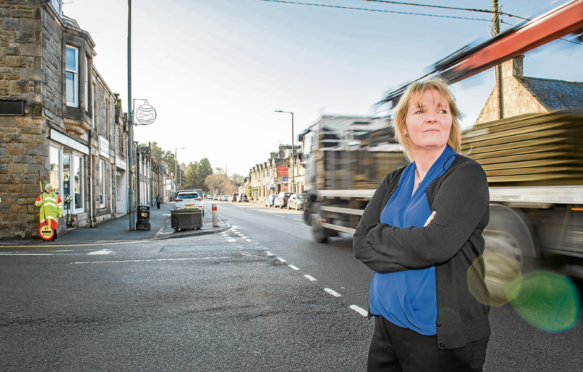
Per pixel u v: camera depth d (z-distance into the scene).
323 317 4.65
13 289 6.00
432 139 1.50
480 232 1.45
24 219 12.65
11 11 12.70
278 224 18.41
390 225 1.55
